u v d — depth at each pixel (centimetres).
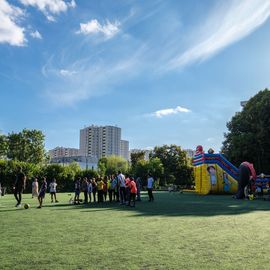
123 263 739
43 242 966
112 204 2495
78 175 6366
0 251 855
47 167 5919
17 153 8756
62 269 694
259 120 5034
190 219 1491
